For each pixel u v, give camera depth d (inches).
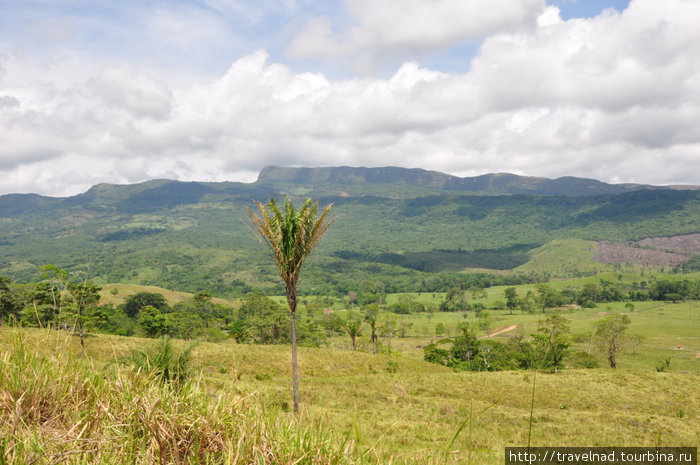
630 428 941.8
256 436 89.0
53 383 93.6
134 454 77.0
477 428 768.3
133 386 100.0
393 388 1364.4
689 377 1674.5
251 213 547.5
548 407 1286.9
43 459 66.2
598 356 3336.6
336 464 90.1
